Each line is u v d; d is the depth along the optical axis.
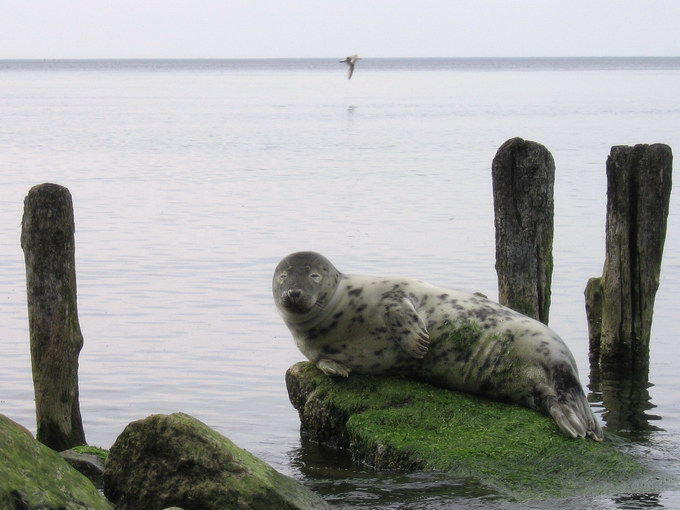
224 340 23.12
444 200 47.00
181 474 11.92
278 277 16.20
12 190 50.53
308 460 15.41
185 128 98.06
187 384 19.86
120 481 12.27
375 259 32.53
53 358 15.04
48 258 14.91
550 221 18.41
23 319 25.00
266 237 36.97
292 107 142.50
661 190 19.83
